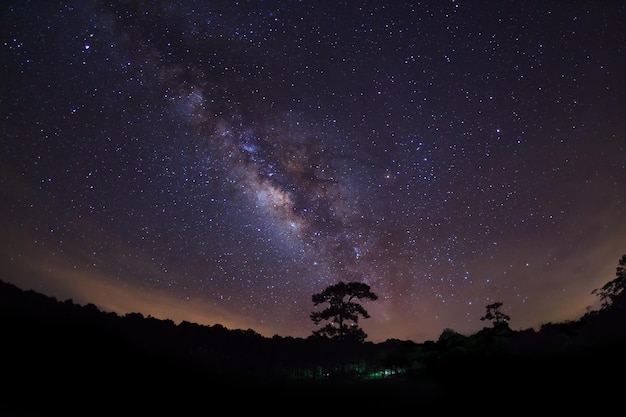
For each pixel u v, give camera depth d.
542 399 7.93
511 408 7.68
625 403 7.38
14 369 11.09
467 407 8.09
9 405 8.77
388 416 9.75
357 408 11.70
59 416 8.70
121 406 10.62
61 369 12.02
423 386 10.97
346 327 29.94
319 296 30.78
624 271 22.86
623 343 10.89
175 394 12.84
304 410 12.56
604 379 8.54
